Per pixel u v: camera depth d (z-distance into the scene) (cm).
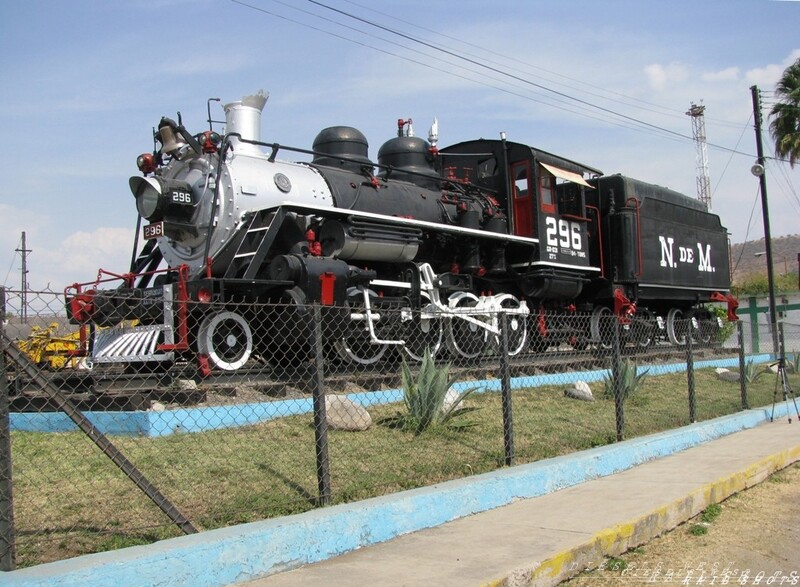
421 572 386
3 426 334
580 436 736
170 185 870
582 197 1309
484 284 1173
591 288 1398
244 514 441
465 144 1280
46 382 349
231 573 371
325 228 891
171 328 748
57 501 455
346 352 876
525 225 1197
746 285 3266
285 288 812
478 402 846
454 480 536
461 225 1113
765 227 2084
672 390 1109
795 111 2558
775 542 489
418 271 987
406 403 703
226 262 883
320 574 387
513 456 608
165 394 705
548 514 505
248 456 562
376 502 458
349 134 1105
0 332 333
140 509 443
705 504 569
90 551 380
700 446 795
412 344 973
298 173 956
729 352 1666
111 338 816
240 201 872
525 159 1206
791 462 746
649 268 1450
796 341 2409
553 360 1125
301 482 509
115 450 373
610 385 969
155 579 343
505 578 378
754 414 962
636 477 628
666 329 1634
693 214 1691
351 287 893
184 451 571
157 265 991
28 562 361
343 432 658
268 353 858
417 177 1157
